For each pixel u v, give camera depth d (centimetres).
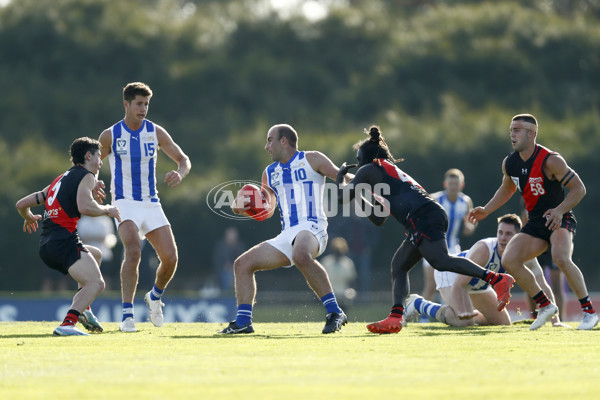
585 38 12325
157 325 2973
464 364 1758
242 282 2623
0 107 10856
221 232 8625
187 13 15400
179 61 12138
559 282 3831
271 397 1373
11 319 4953
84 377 1591
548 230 2828
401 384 1505
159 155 9906
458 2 14600
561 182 2764
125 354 1944
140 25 12350
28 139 10288
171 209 8631
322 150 9525
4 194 8556
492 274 2473
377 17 13488
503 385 1494
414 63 11844
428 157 9356
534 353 1953
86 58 11744
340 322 2628
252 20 12938
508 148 9488
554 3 14950
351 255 7594
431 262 2500
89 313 2705
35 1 12331
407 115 11081
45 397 1388
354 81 11919
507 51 11956
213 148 10306
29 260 8244
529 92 11450
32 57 11712
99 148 2616
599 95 11538
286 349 2039
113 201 2836
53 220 2561
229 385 1495
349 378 1571
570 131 10206
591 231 9012
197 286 8344
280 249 2628
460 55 11950
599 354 1934
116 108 11062
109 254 6894
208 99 11475
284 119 11100
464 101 11219
